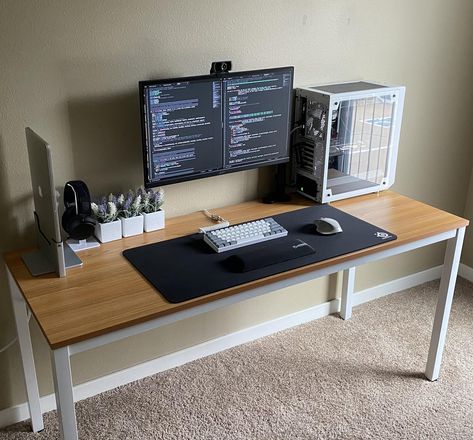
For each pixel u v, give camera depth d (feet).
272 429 7.27
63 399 5.21
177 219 7.38
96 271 6.05
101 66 6.45
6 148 6.23
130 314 5.31
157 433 7.20
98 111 6.60
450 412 7.61
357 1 7.93
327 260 6.26
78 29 6.19
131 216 6.79
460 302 10.11
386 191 8.30
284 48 7.60
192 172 6.98
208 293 5.63
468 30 9.15
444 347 8.89
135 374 8.05
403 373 8.30
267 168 8.02
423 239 6.99
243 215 7.47
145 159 6.59
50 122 6.38
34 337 7.18
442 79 9.23
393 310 9.82
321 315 9.57
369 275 9.95
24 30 5.92
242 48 7.29
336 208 7.64
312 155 7.68
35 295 5.61
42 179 5.68
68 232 6.18
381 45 8.39
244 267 6.00
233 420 7.41
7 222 6.48
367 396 7.85
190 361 8.46
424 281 10.71
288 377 8.18
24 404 7.44
